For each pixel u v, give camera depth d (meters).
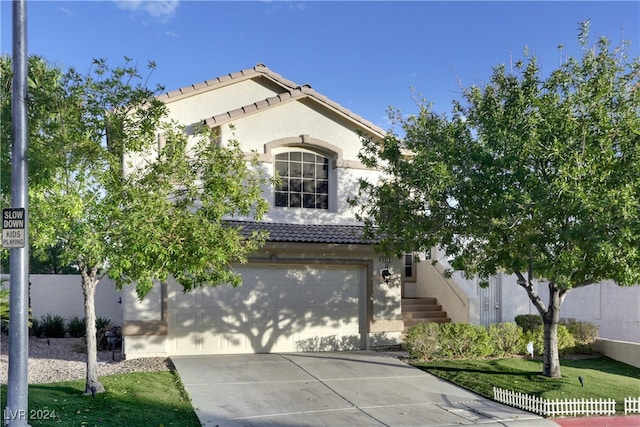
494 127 10.65
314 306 15.30
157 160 10.01
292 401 10.13
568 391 10.95
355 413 9.54
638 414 9.85
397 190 12.11
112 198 8.88
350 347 15.50
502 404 10.32
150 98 10.48
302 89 15.65
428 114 12.37
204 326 14.23
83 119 9.44
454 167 10.82
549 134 10.24
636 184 9.55
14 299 7.31
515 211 9.87
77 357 14.06
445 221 11.57
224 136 14.93
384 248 12.88
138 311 13.57
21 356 7.29
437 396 10.73
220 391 10.55
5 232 7.37
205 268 9.73
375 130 16.27
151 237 8.55
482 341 14.07
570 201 9.52
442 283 18.14
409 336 14.00
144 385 10.55
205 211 9.55
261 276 14.85
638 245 9.59
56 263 22.94
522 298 18.00
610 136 10.30
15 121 7.53
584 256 10.34
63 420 8.12
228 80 15.67
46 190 8.66
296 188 15.77
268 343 14.76
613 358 15.24
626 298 17.02
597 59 10.73
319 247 14.62
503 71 11.53
